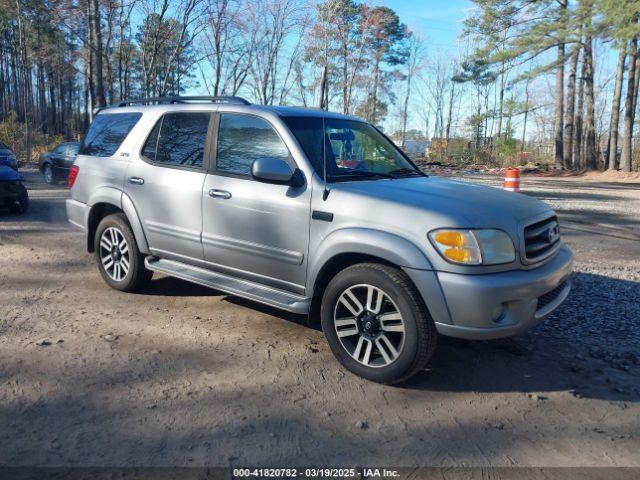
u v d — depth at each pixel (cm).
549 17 2931
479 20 3102
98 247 583
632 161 3706
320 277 407
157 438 306
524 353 440
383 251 364
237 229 452
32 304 530
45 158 1731
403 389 376
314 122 462
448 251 347
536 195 1856
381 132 534
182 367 397
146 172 526
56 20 2253
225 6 2250
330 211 395
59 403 341
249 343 446
